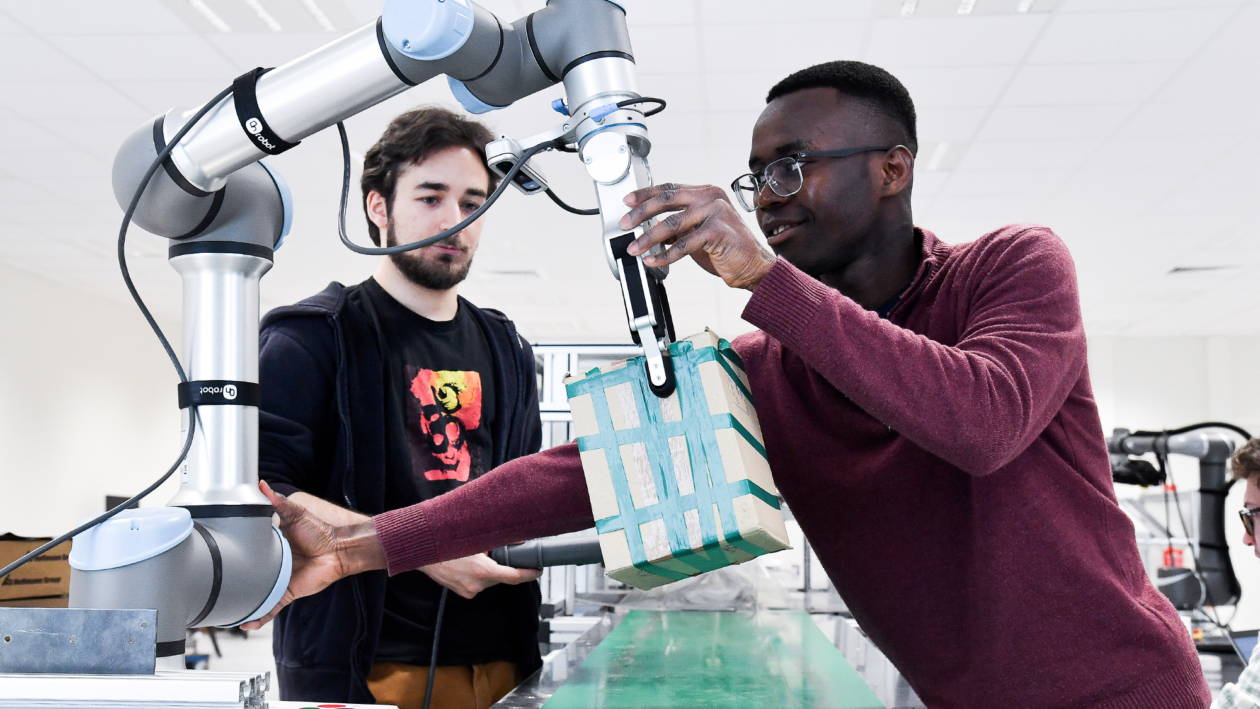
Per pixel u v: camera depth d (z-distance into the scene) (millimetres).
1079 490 883
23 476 7141
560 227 5953
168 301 8367
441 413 1340
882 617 960
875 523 945
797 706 1046
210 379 737
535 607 1400
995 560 861
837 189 931
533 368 1522
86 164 4938
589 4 670
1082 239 6324
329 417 1253
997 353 751
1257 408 9695
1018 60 3742
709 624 1879
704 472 664
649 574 695
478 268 7074
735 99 4141
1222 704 1108
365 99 686
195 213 728
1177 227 6027
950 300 927
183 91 4066
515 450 1442
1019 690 857
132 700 573
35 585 1913
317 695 1159
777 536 666
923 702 1002
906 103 979
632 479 681
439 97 3871
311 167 4840
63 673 610
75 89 4035
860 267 1001
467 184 1329
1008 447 709
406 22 625
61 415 7605
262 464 1112
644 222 658
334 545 906
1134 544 912
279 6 3381
